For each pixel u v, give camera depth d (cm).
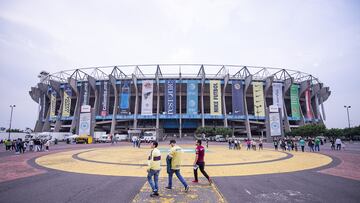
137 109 9400
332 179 1099
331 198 760
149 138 6462
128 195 796
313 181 1049
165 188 884
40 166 1574
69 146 4412
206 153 2719
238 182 1023
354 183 1005
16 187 929
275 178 1127
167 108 9081
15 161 1867
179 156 859
